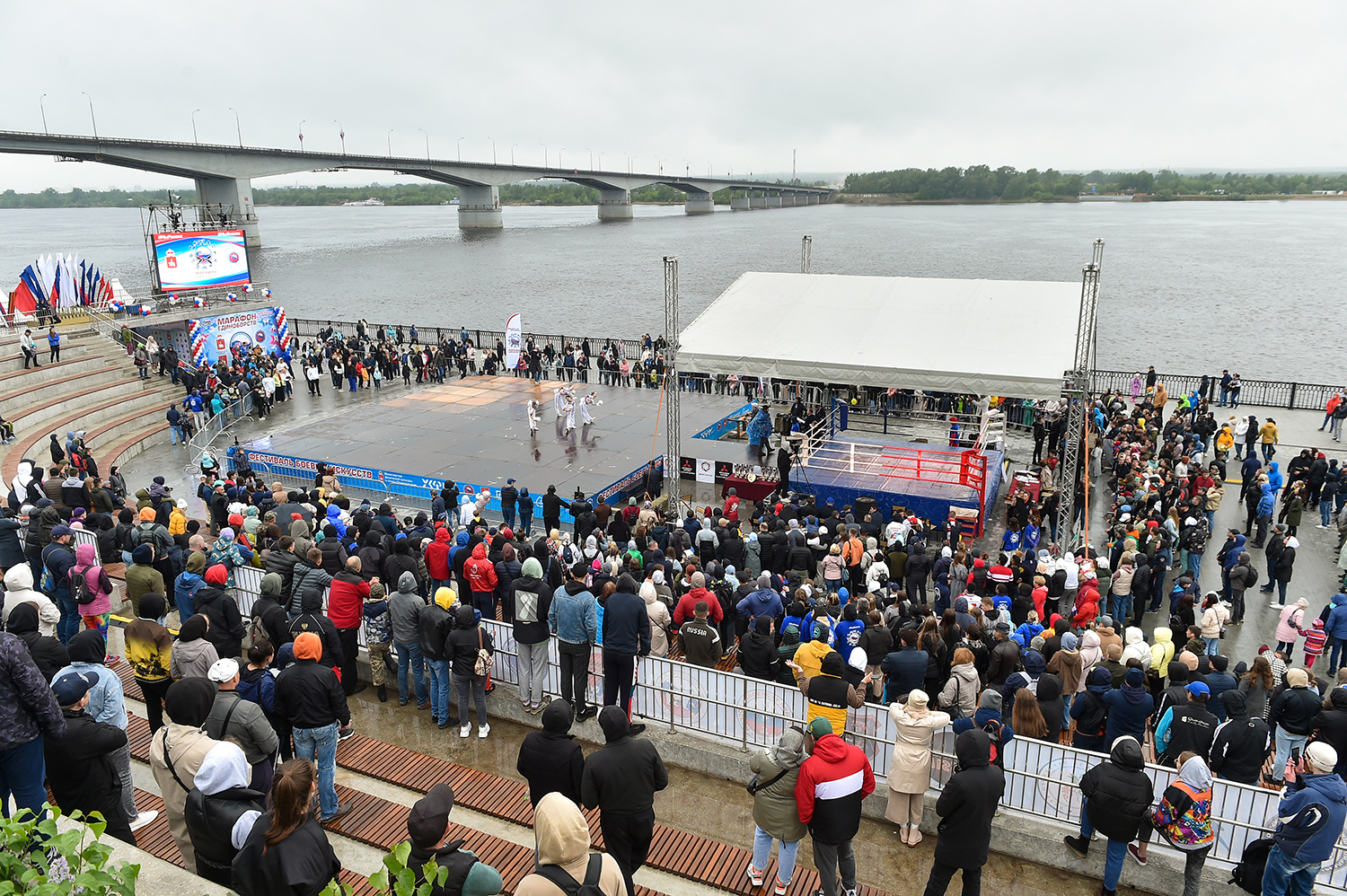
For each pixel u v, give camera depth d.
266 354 44.59
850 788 7.07
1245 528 23.05
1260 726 9.23
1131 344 68.44
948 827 7.07
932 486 23.58
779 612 12.68
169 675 9.34
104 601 12.38
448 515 21.84
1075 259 130.62
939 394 32.78
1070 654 10.99
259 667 8.41
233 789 5.78
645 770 6.80
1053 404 30.12
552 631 11.11
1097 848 8.53
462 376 42.19
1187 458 24.42
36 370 31.62
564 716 7.19
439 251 158.12
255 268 129.00
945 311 26.84
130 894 4.23
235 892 5.18
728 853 8.44
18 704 5.80
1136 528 18.33
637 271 119.00
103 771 6.56
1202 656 11.12
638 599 10.24
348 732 10.46
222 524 20.78
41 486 18.94
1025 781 8.95
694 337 26.83
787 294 29.41
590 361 48.66
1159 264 122.94
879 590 15.16
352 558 11.58
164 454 30.06
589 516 19.45
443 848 5.04
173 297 42.03
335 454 27.47
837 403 31.25
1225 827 8.38
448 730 10.95
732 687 10.05
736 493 24.97
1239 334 71.94
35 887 3.90
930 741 8.60
